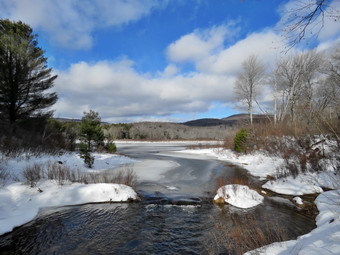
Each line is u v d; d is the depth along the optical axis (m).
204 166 14.81
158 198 7.50
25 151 11.66
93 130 13.98
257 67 24.91
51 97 16.66
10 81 14.22
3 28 14.59
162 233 4.89
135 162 16.28
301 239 4.05
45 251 4.14
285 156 12.75
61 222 5.43
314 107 9.29
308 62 19.53
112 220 5.62
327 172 8.48
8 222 5.09
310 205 6.50
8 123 14.12
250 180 10.36
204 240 4.54
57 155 13.15
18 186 7.02
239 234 4.70
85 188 7.32
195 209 6.46
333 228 4.19
